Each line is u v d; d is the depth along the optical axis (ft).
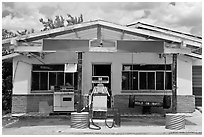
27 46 30.40
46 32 30.50
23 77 40.96
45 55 41.47
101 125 31.65
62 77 41.98
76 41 30.12
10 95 45.21
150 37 31.45
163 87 41.57
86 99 39.32
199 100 46.75
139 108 41.27
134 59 41.65
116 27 30.99
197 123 33.60
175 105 30.89
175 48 30.71
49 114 39.24
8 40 29.81
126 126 31.65
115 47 30.19
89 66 41.75
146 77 41.73
